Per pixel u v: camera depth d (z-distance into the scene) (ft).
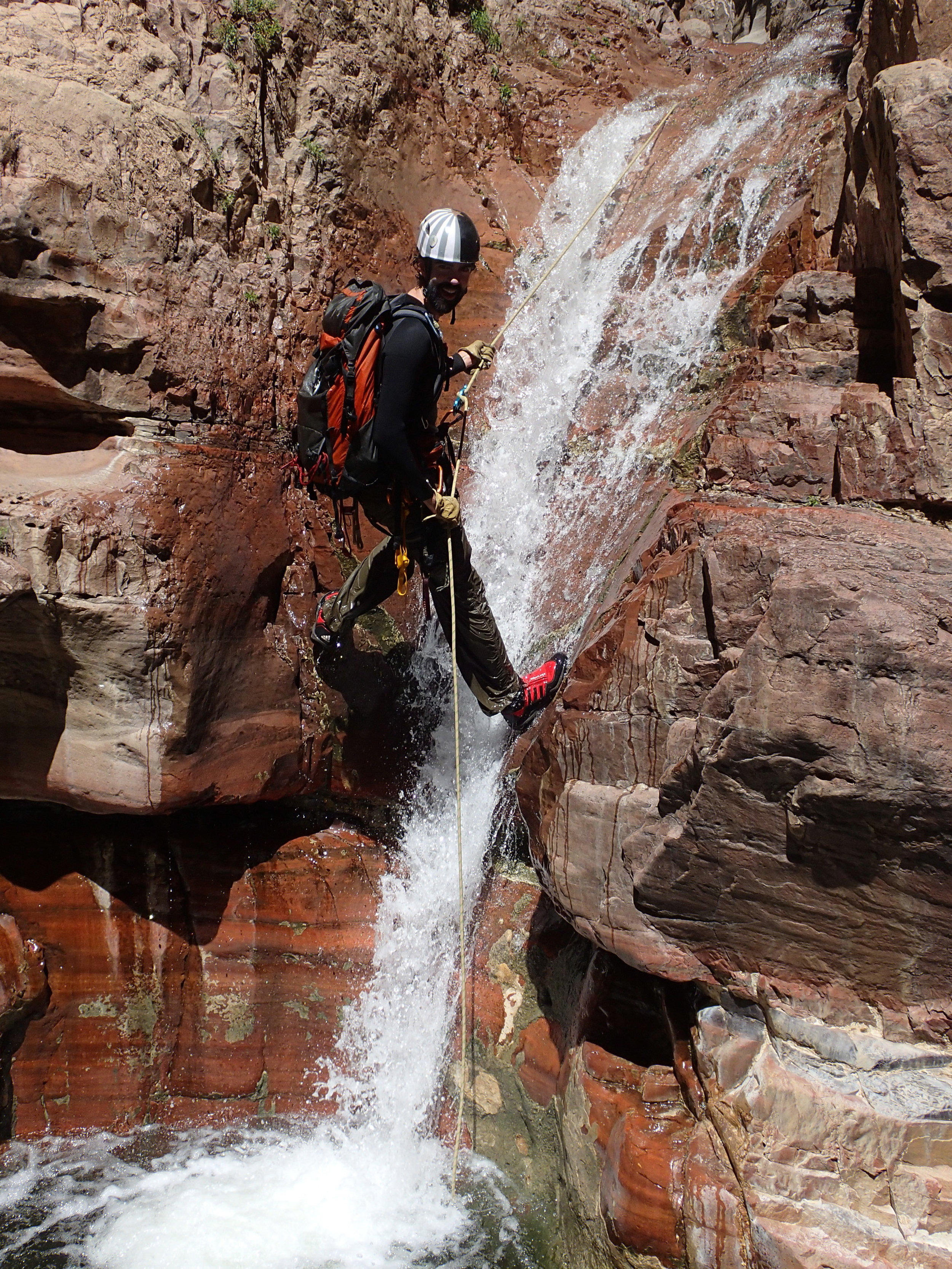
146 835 13.12
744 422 11.39
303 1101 13.24
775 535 9.20
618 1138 9.52
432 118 17.69
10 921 12.71
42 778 11.75
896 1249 8.10
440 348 10.16
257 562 12.30
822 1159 8.48
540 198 18.95
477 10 20.13
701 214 16.06
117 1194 11.94
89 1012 13.01
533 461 14.56
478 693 11.78
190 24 13.29
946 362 9.75
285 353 13.69
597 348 15.16
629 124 19.88
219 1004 13.20
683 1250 8.84
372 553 11.87
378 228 15.90
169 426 11.75
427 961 12.85
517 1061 12.16
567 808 10.30
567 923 12.10
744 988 9.36
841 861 8.46
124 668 10.94
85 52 11.60
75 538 10.39
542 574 13.56
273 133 14.43
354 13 16.31
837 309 11.75
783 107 17.69
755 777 8.48
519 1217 11.69
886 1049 8.75
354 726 13.34
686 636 9.55
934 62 9.96
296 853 13.37
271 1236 11.34
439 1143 12.61
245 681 12.19
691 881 9.25
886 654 7.80
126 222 11.28
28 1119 12.94
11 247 10.32
